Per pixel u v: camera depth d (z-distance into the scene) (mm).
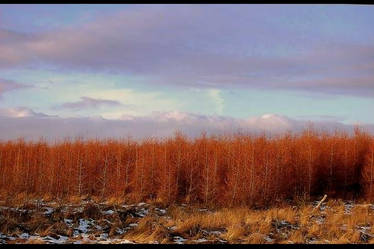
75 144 34469
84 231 16375
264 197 28922
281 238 16125
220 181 31312
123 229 16922
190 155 32062
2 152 37906
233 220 18609
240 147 30828
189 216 20625
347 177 35719
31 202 22719
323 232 17359
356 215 21188
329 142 36344
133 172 32406
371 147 35125
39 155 36625
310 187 33625
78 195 29391
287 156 32625
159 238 15469
